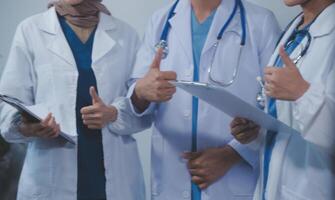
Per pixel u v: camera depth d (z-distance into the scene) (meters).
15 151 2.15
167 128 1.51
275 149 1.19
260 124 1.22
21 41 1.58
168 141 1.51
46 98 1.56
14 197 2.13
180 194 1.49
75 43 1.62
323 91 1.02
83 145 1.57
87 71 1.59
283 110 1.17
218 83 1.45
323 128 1.01
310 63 1.10
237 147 1.44
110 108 1.54
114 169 1.60
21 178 1.62
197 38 1.51
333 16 1.12
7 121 1.52
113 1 2.10
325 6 1.18
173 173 1.50
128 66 1.68
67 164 1.55
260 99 1.35
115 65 1.64
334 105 1.00
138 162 1.73
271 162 1.19
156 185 1.53
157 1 2.02
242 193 1.47
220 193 1.46
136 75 1.58
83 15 1.63
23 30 1.60
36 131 1.46
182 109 1.48
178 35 1.52
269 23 1.51
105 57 1.63
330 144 1.02
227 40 1.49
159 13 1.63
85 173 1.56
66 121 1.55
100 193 1.57
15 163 2.16
